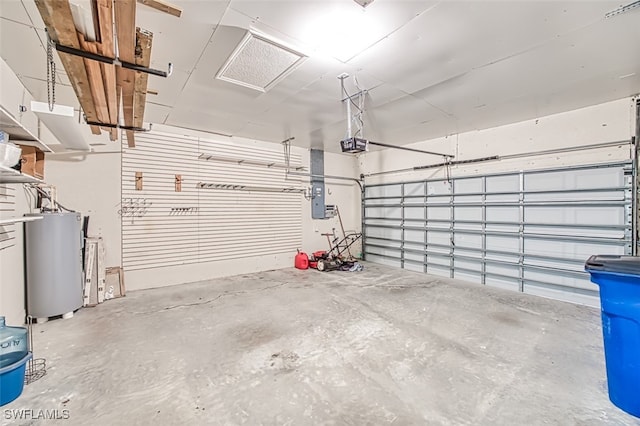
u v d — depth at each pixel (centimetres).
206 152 546
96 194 439
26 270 328
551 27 234
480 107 420
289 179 670
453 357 255
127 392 205
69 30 166
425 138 618
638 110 375
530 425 174
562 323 335
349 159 800
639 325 178
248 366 240
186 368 237
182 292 460
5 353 205
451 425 174
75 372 230
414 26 232
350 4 206
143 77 227
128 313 365
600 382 218
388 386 213
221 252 566
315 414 184
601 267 189
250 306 392
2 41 238
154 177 491
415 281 542
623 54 277
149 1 195
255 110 428
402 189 683
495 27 234
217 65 293
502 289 492
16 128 229
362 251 789
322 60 284
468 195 560
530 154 478
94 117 307
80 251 372
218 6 207
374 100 390
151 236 487
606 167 403
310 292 462
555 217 451
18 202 310
